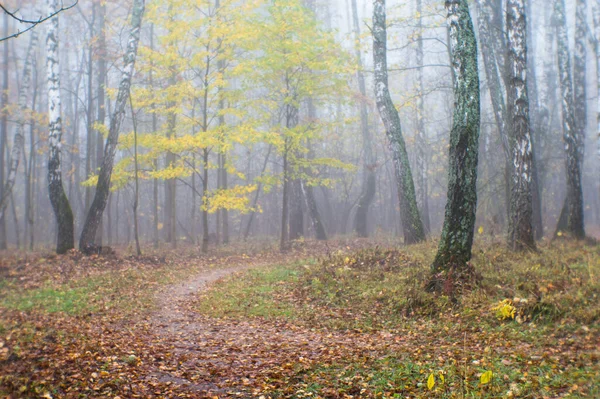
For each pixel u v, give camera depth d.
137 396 5.79
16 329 9.44
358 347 7.85
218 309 11.55
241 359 7.44
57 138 19.31
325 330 9.32
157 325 10.13
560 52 19.09
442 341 7.99
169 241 31.12
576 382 5.44
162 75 22.86
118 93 20.00
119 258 18.58
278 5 21.78
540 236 19.72
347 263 14.26
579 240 16.75
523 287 10.02
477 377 5.91
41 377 6.22
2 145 31.00
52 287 14.05
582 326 7.70
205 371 6.85
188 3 21.94
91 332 9.21
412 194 19.14
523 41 14.73
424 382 5.89
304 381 6.20
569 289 9.52
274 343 8.41
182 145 20.70
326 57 22.66
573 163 17.83
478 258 13.24
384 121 19.28
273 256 21.39
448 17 11.13
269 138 21.62
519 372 5.93
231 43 22.78
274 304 11.80
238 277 15.98
